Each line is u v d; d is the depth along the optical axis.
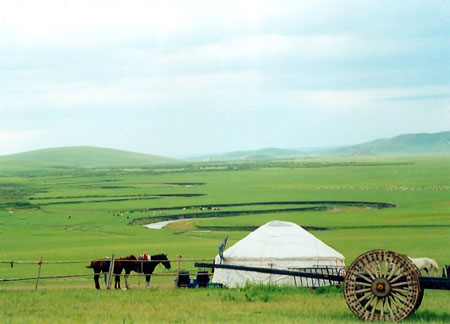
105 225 86.25
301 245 33.25
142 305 24.72
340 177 191.25
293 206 106.62
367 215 88.88
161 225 85.50
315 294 28.20
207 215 96.31
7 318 21.92
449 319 20.22
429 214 87.69
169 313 22.34
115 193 152.62
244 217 91.12
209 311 22.78
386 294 19.28
